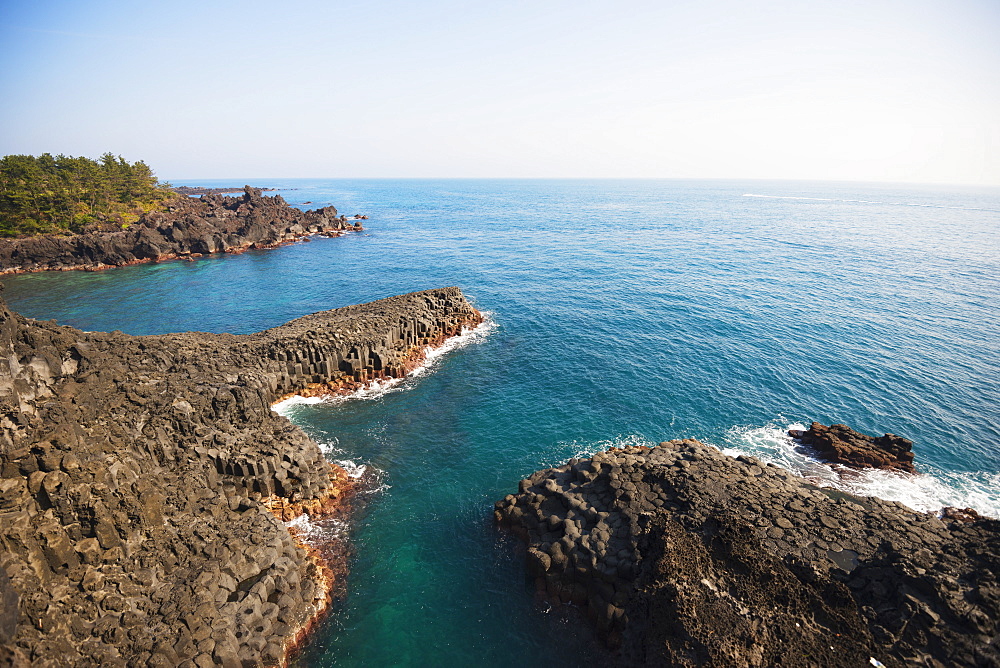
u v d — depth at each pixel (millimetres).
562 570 23703
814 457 35531
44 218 102062
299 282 88062
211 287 84625
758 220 185875
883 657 17266
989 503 31250
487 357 52938
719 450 34406
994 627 17344
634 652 19406
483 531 28703
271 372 42500
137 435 27016
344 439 37844
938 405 42625
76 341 30953
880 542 22172
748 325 61344
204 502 26344
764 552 21453
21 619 16859
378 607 23812
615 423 39969
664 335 58250
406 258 109688
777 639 17938
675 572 20500
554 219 190375
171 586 21359
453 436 38406
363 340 47219
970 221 192875
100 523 20438
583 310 68500
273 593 23219
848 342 55844
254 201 161625
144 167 155250
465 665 21062
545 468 34594
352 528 28906
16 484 19703
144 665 18016
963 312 67062
